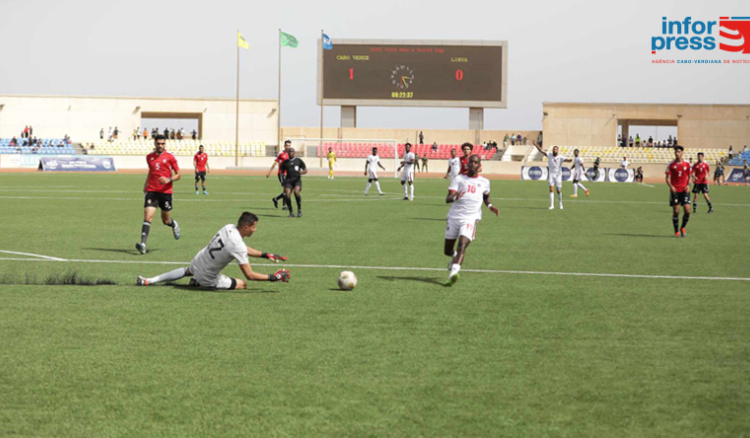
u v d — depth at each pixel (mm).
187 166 68188
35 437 4402
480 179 9742
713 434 4508
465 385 5375
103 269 10656
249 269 8844
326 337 6723
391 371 5691
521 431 4531
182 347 6328
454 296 8789
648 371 5750
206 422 4637
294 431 4504
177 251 12656
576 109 75062
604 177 53625
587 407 4941
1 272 10242
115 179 41938
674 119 75188
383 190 34062
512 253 12938
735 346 6520
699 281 10102
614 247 13969
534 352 6273
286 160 19750
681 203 16094
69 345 6367
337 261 11680
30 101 74250
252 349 6289
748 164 68125
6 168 60531
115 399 5031
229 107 75812
